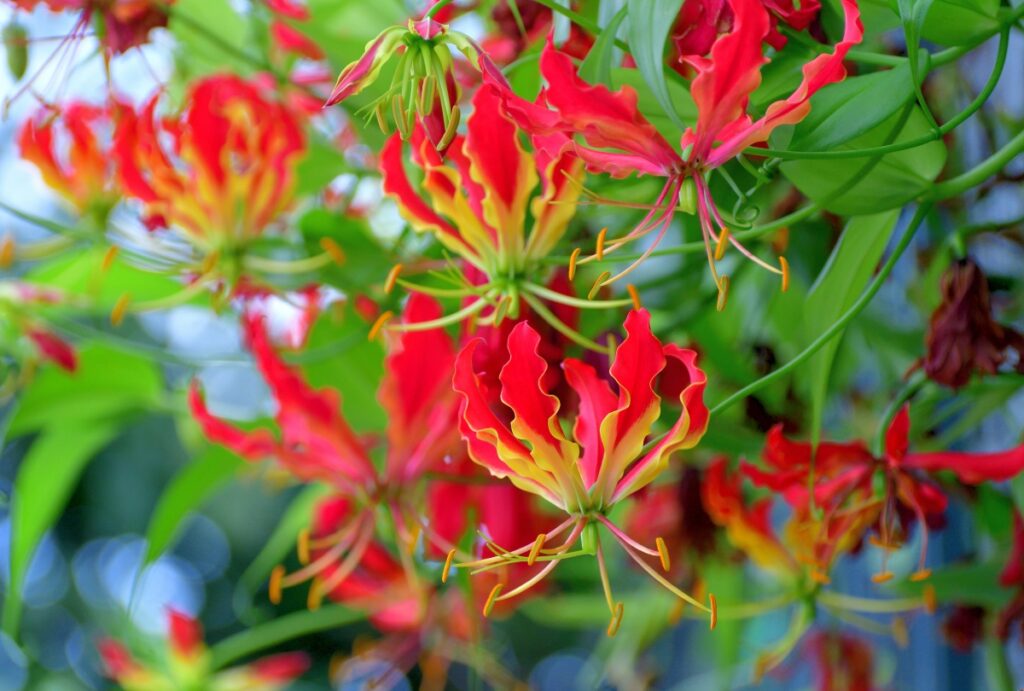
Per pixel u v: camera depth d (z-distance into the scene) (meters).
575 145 0.67
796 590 0.86
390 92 0.68
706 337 0.89
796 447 0.76
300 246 0.89
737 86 0.65
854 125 0.67
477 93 0.73
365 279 0.87
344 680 1.00
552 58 0.65
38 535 1.01
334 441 0.83
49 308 0.95
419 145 0.73
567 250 0.79
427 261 0.85
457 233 0.76
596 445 0.69
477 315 0.77
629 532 0.99
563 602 1.10
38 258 0.91
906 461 0.77
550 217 0.75
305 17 0.87
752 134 0.66
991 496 0.86
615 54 0.76
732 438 0.83
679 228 0.89
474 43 0.67
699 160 0.67
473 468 0.84
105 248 0.90
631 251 0.87
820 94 0.68
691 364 0.68
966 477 0.76
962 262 0.76
